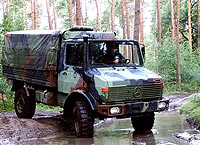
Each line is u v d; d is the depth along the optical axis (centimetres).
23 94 1301
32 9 3750
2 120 1201
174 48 3023
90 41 1026
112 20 3912
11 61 1332
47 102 1170
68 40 1076
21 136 1025
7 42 1364
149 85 1001
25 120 1215
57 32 1103
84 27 1120
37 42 1181
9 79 1372
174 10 3784
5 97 1814
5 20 1911
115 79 959
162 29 3994
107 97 945
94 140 980
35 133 1059
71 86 1048
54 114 1430
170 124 1223
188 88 2798
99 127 1222
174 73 2961
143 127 1113
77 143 947
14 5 4603
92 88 980
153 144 907
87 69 1006
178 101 1950
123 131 1125
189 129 1116
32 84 1252
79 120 1003
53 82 1113
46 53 1134
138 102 986
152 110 1008
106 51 1048
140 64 1098
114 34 1101
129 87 970
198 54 3127
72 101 1049
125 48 1125
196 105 1449
